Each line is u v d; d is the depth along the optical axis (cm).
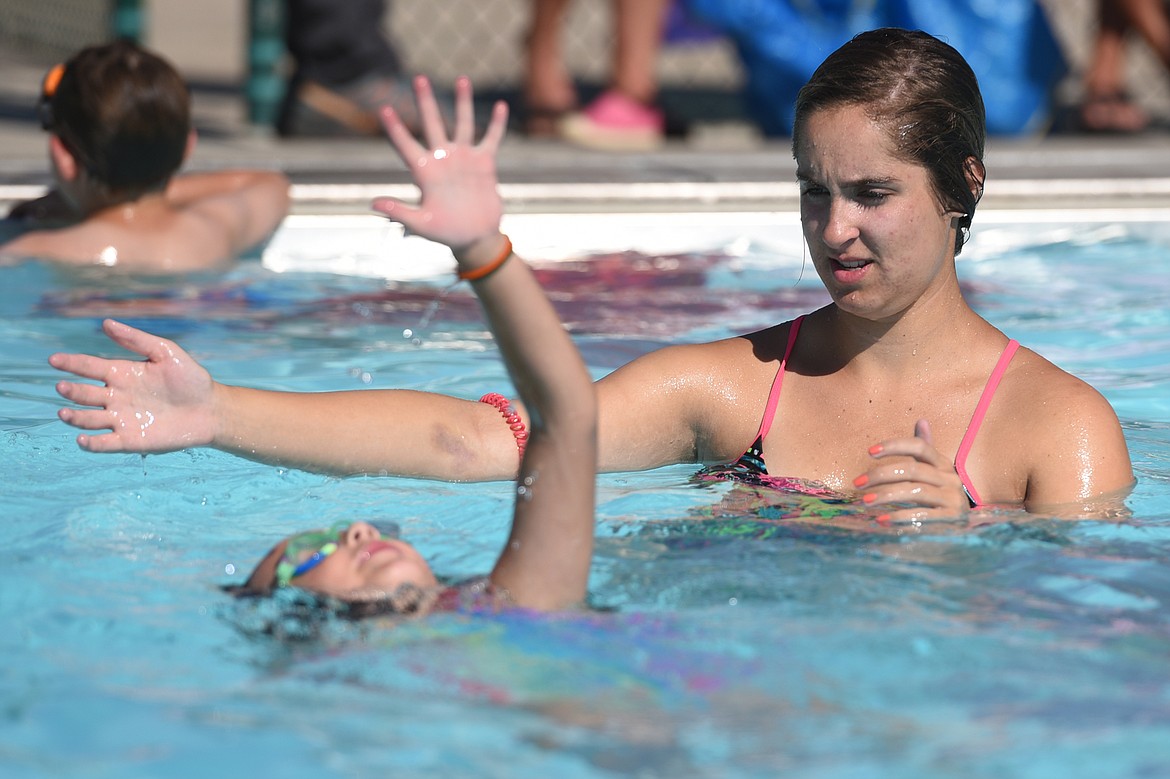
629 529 845
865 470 895
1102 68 2797
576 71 3650
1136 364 1319
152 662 662
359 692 626
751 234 1903
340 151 2359
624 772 554
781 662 657
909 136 805
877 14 2647
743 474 918
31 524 862
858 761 561
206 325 1416
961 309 901
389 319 1473
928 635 691
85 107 1596
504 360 698
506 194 1956
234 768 557
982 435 878
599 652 666
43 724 594
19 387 1173
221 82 3553
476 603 710
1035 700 618
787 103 2697
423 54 3781
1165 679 642
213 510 900
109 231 1631
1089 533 827
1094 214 1956
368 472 919
